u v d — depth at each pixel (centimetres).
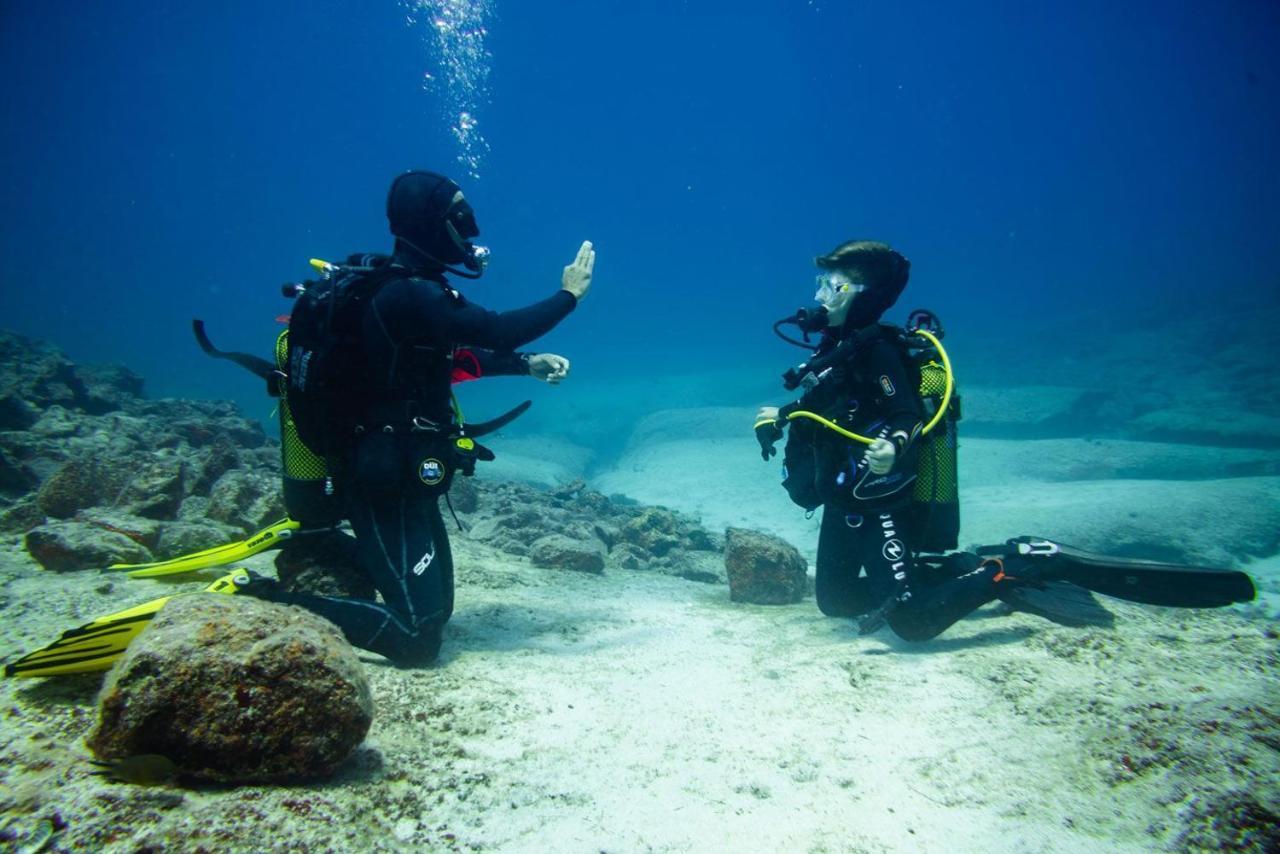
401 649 261
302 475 279
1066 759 187
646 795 191
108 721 156
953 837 166
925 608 286
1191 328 2406
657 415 1919
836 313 314
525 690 258
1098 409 1644
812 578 550
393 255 272
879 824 174
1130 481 963
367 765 187
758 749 218
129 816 138
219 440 569
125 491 470
